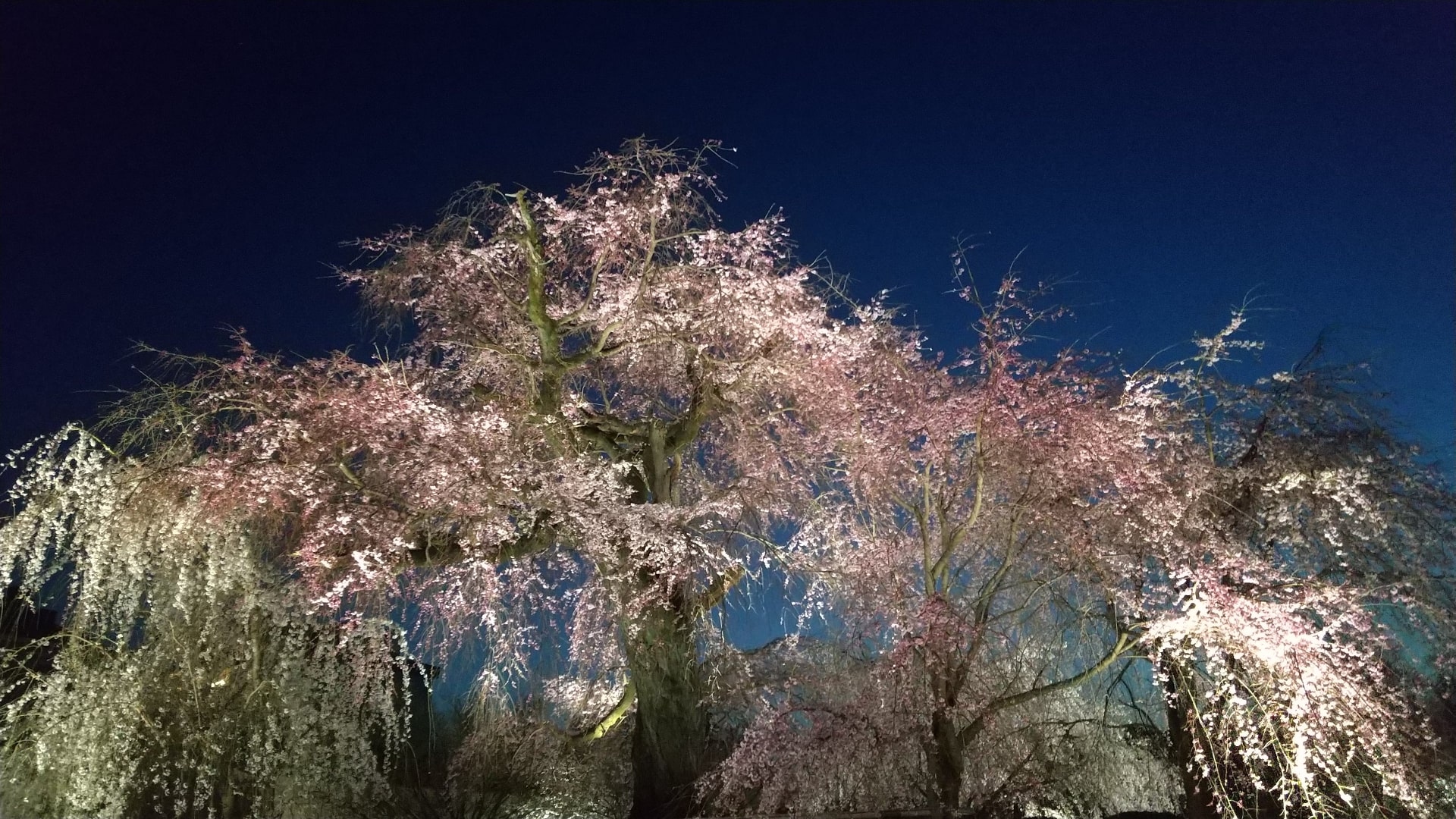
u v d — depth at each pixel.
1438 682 11.95
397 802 11.13
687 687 12.36
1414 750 10.36
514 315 13.53
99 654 9.62
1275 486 12.26
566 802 13.26
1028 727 12.02
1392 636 11.33
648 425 13.84
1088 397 11.92
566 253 13.49
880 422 12.41
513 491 11.25
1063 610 12.55
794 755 10.45
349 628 10.27
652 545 11.88
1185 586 11.19
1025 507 11.76
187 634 9.73
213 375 11.01
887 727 10.67
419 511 10.91
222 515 9.78
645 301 13.09
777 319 13.07
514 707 13.37
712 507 12.73
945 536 12.35
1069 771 12.06
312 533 10.28
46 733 9.12
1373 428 13.12
